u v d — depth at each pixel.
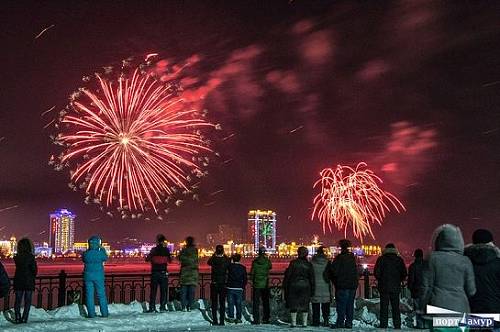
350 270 14.99
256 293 16.27
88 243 15.44
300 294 15.06
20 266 13.91
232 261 16.62
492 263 7.32
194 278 17.02
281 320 16.88
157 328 14.66
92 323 14.28
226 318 16.48
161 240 17.09
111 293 19.00
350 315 15.06
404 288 20.16
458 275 7.29
